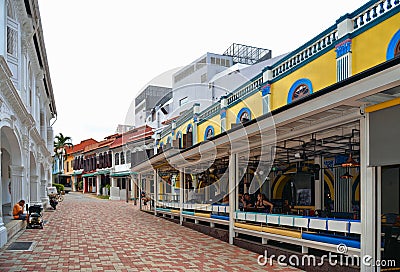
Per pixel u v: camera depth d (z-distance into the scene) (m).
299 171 12.07
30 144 13.64
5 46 8.61
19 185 11.92
